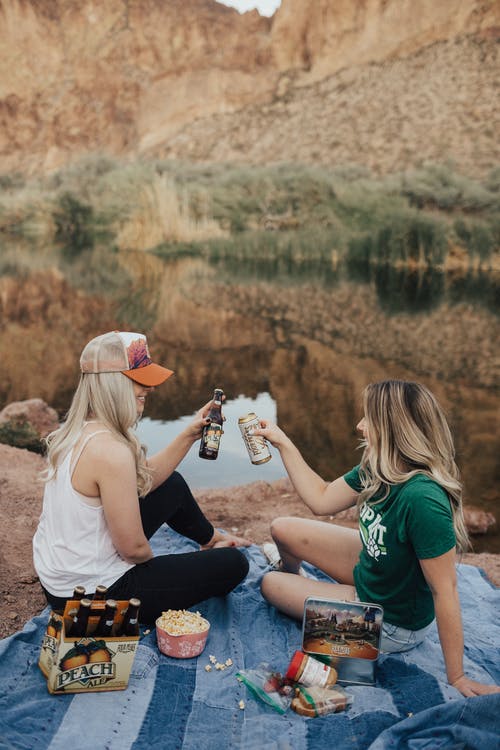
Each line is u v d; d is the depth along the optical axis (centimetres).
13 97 5981
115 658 234
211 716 229
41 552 257
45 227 3666
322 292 1620
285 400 752
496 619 303
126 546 252
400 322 1248
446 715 217
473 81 4475
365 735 221
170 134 5516
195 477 525
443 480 238
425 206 2859
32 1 6072
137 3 6072
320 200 2989
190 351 989
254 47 5631
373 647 246
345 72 5144
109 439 246
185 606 276
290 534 295
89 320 1234
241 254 2453
